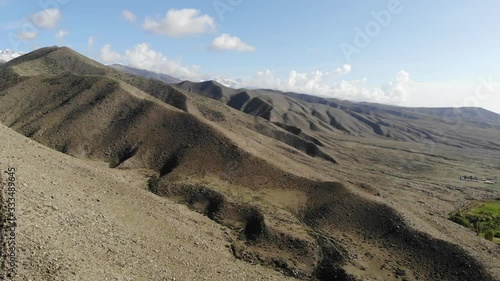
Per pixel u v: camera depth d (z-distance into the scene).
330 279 54.84
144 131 101.12
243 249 58.25
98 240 35.62
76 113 105.94
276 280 50.09
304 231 65.12
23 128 99.44
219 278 42.12
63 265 27.61
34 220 31.08
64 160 54.78
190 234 53.28
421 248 60.69
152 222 49.53
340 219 69.50
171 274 37.25
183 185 77.38
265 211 69.31
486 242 72.12
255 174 84.25
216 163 87.69
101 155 94.62
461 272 55.28
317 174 103.00
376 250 61.31
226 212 69.62
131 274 33.00
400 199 108.94
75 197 42.09
